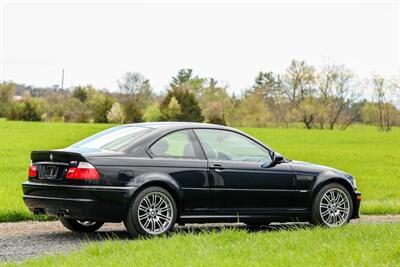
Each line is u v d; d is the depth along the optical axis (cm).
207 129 1062
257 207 1062
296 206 1094
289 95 11819
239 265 649
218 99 12019
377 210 1458
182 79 14738
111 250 779
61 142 5209
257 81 14175
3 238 1000
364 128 11925
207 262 669
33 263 712
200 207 1016
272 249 752
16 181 2150
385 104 11631
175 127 1036
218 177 1028
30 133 6353
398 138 7388
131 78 12381
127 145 989
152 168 977
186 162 1009
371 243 761
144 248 773
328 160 4194
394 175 3091
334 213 1120
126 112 11162
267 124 11950
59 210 962
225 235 853
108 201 939
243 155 1067
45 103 11475
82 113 11331
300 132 8469
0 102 11762
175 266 654
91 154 953
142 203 964
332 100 11681
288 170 1088
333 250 716
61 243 953
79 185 935
